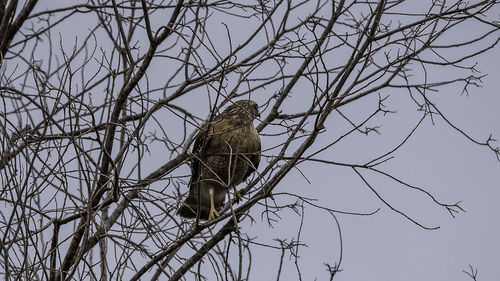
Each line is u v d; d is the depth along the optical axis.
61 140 9.25
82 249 8.68
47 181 9.17
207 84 9.64
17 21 9.89
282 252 9.77
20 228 8.37
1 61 8.97
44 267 8.44
